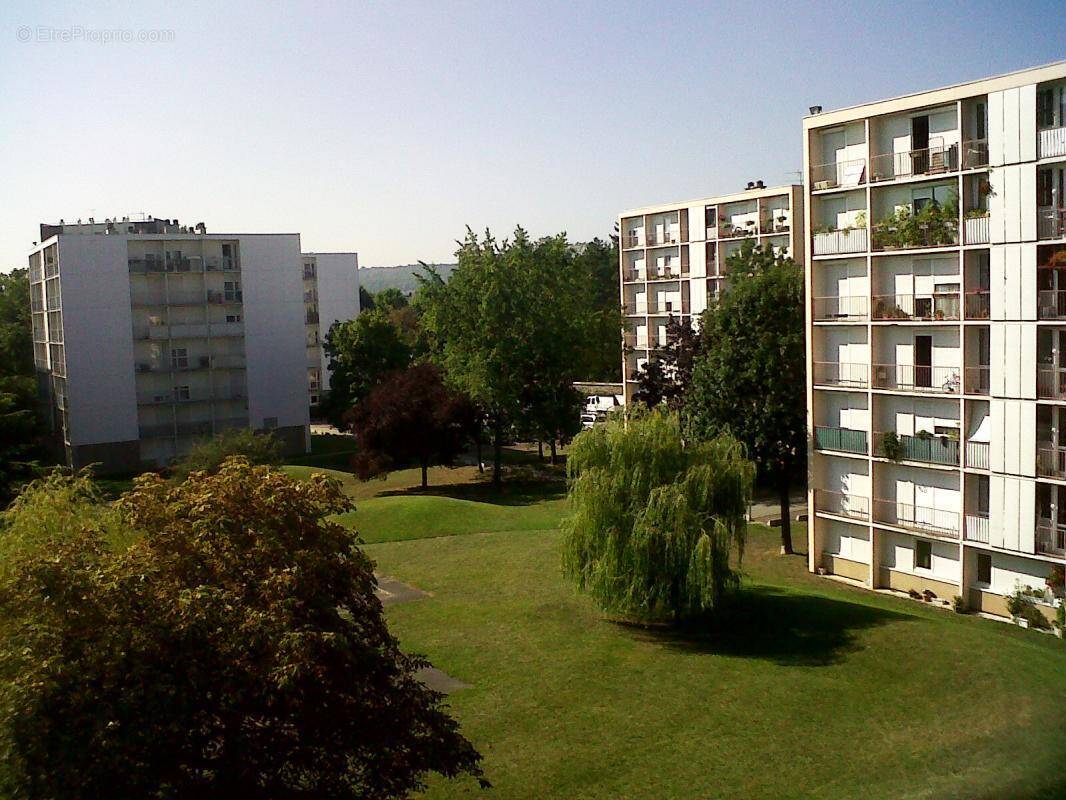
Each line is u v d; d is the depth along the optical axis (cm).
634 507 3331
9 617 1519
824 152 4178
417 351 9812
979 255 3603
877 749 2403
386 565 4519
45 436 8069
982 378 3634
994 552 3591
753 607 3616
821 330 4238
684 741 2516
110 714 1442
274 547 1742
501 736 2583
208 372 7962
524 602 3812
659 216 8119
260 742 1681
